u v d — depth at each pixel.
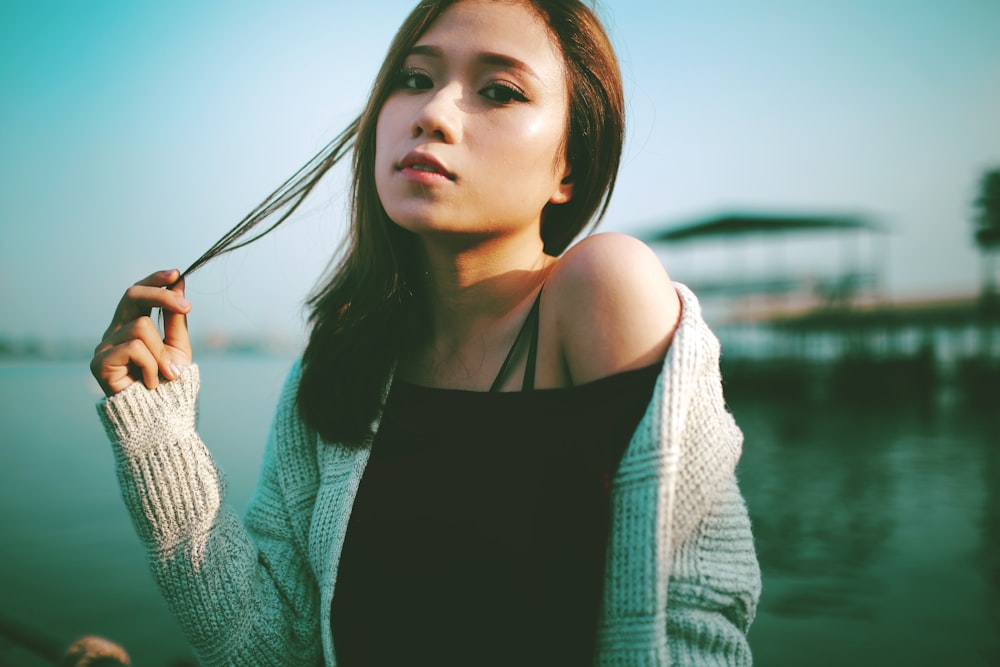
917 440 14.20
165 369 0.86
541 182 0.76
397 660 0.75
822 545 6.92
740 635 0.71
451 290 0.83
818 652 4.36
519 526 0.70
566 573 0.68
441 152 0.72
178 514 0.83
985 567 5.96
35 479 12.45
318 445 0.90
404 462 0.78
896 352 25.03
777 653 4.34
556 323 0.76
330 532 0.81
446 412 0.78
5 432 19.84
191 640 0.85
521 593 0.69
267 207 0.91
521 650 0.69
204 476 0.86
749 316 27.83
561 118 0.77
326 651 0.80
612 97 0.81
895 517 7.95
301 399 0.89
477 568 0.71
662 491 0.65
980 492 9.07
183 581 0.83
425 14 0.77
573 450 0.69
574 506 0.68
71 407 28.38
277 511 0.95
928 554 6.46
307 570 0.92
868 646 4.42
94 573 6.90
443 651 0.72
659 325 0.71
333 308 0.91
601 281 0.72
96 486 11.66
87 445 16.88
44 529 8.80
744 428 17.50
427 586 0.73
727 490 0.74
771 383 24.33
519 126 0.73
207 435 16.20
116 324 0.89
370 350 0.85
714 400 0.73
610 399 0.69
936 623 4.77
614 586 0.67
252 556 0.89
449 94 0.72
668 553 0.66
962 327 25.94
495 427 0.74
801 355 26.23
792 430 16.73
